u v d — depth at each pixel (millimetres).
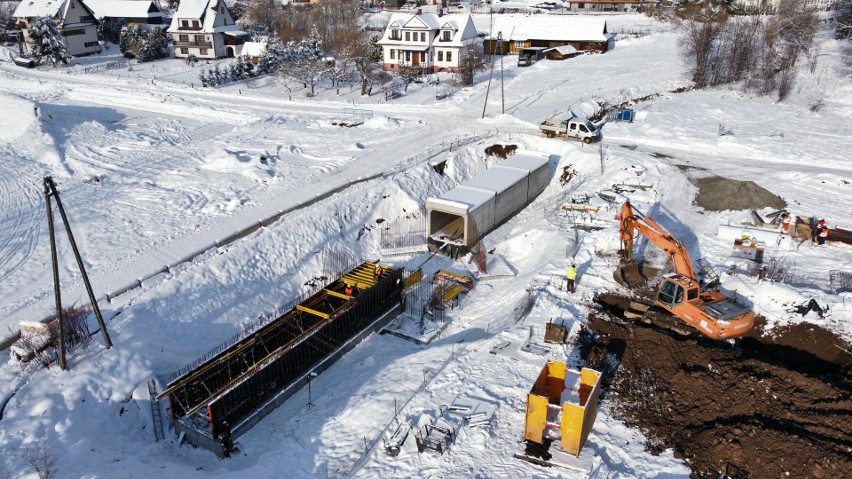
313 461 19469
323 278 31922
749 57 63250
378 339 27969
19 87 78625
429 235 35469
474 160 46000
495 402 20781
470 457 18594
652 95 61594
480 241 35906
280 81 73188
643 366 22109
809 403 19047
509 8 126938
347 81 73312
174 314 26953
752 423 18438
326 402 23062
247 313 28859
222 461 20703
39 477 17812
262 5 111812
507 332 24844
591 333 24562
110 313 26328
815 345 24031
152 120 59688
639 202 37031
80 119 57938
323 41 91438
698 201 37469
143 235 33906
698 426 19266
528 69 75938
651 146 47438
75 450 19359
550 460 18156
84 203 38531
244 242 31625
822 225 30844
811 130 49312
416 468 18391
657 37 88500
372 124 54219
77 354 23391
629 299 27219
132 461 19719
